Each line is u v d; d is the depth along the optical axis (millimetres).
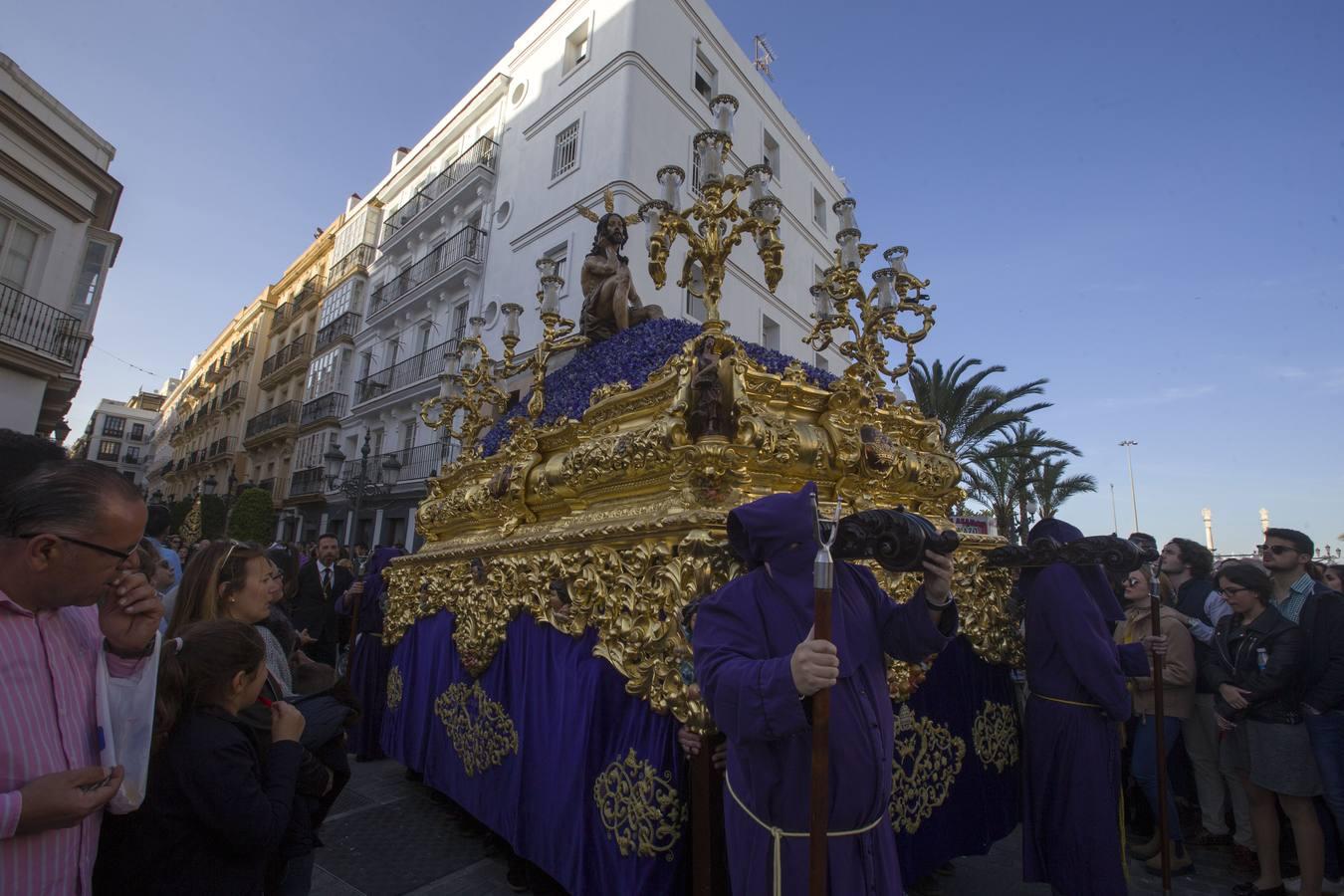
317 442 25703
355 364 24844
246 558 2422
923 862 2877
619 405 3164
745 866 1676
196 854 1664
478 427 5293
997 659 3432
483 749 3590
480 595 3889
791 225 17609
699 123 15445
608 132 14164
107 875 1640
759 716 1462
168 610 3381
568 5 16750
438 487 5277
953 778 3105
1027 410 16344
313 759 2154
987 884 3443
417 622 4879
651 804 2303
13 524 1292
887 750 1721
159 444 59500
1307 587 3508
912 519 1643
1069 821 2820
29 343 12203
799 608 1676
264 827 1712
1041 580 3059
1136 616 4207
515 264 16359
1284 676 3191
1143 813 4406
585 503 3322
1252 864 3760
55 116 12680
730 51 17016
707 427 2578
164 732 1713
